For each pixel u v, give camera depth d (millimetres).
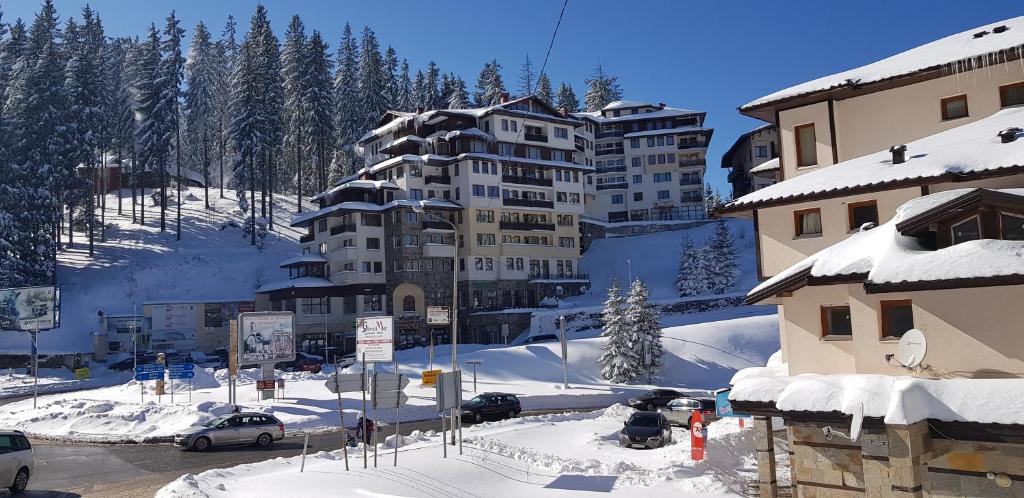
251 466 22359
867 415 13422
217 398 42656
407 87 126500
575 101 144625
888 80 21391
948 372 13586
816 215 19922
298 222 87812
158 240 99625
